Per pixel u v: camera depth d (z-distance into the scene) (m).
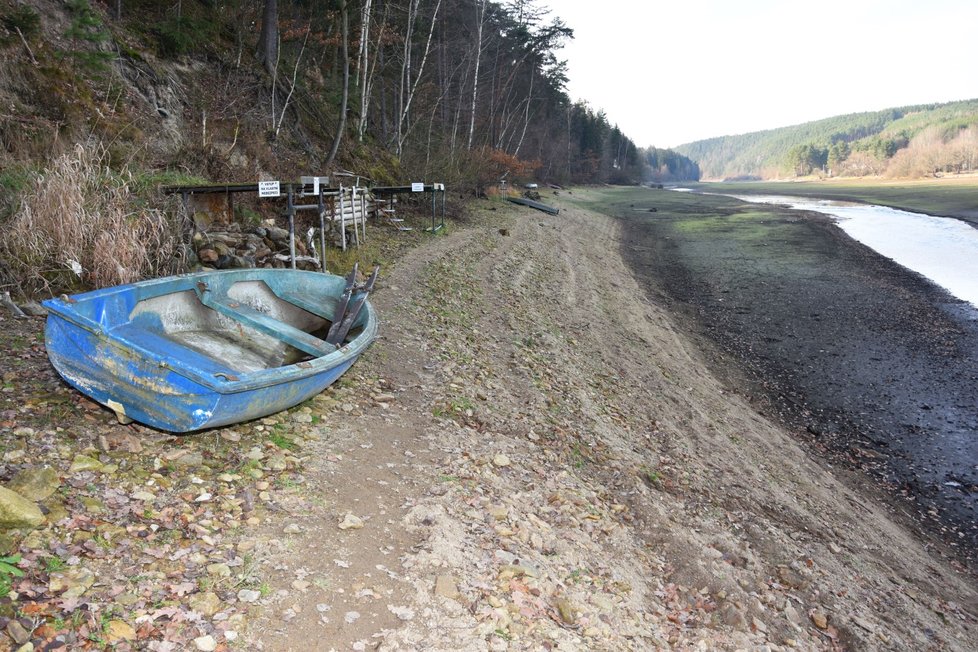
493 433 6.82
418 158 27.09
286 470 4.80
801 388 12.53
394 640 3.27
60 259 7.43
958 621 6.27
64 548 3.31
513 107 53.81
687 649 4.13
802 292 19.56
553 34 47.75
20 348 5.80
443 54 34.69
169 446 4.64
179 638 2.94
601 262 22.61
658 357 12.80
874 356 14.14
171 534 3.71
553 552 4.74
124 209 8.62
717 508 6.94
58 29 12.42
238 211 11.32
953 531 8.41
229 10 20.58
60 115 10.68
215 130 15.12
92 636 2.79
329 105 23.62
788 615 5.11
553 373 9.74
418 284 12.31
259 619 3.21
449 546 4.25
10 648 2.57
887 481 9.45
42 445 4.22
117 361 4.39
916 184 89.25
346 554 3.95
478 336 10.38
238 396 4.52
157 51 15.62
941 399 12.02
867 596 6.01
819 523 7.48
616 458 7.34
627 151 118.12
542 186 58.69
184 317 6.24
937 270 22.55
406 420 6.44
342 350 5.72
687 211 45.28
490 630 3.52
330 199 14.27
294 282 7.56
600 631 3.87
